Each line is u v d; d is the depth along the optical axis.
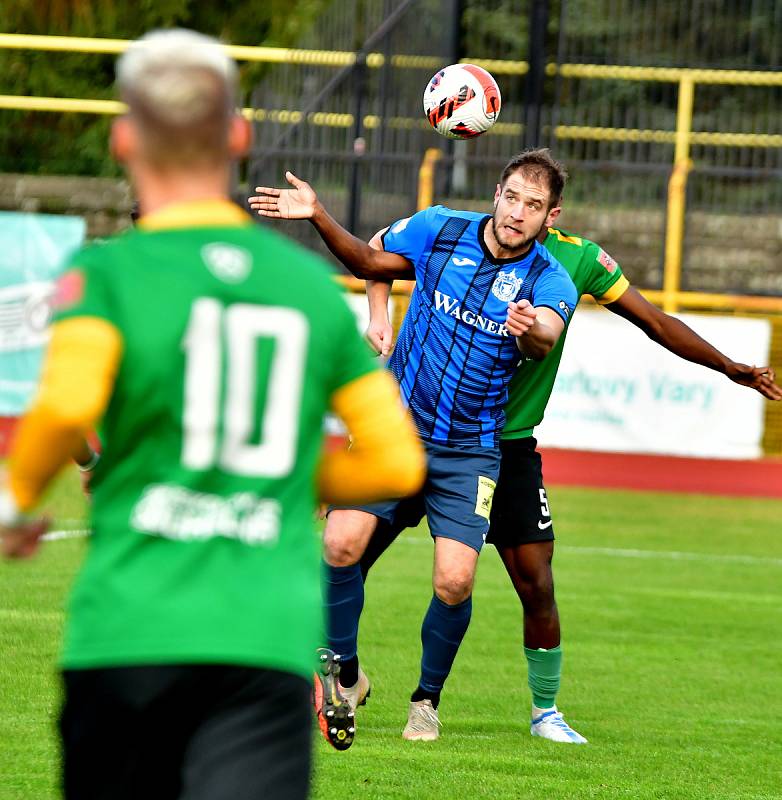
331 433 49.03
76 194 62.88
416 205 53.34
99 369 7.52
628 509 46.38
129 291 7.69
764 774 17.52
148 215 8.11
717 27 62.16
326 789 15.59
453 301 18.22
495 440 18.42
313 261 8.38
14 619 24.72
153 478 7.77
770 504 49.69
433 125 21.95
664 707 21.50
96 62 70.06
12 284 51.47
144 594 7.68
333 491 8.69
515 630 27.17
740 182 57.94
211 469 7.80
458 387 18.11
